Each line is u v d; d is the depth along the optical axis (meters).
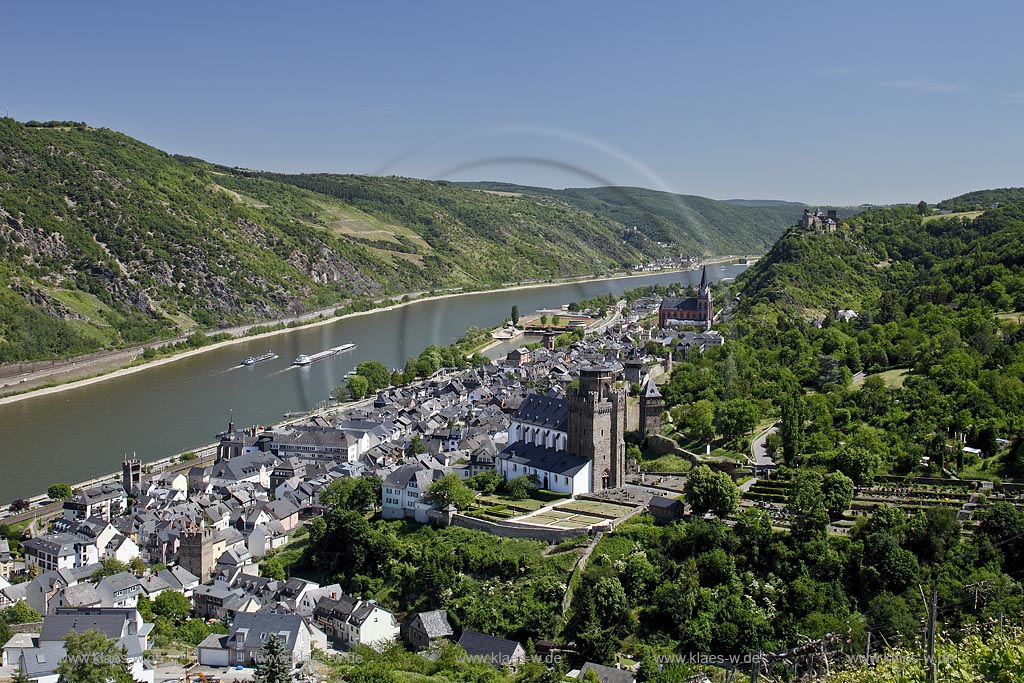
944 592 184.38
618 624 191.38
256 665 183.75
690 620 189.25
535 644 193.88
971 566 191.75
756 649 177.88
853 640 171.50
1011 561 195.62
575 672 182.12
